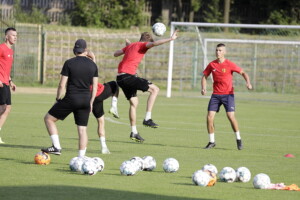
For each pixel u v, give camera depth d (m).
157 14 104.94
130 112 30.48
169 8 104.31
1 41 80.81
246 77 30.48
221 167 24.34
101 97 26.41
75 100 23.17
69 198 17.05
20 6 94.69
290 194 18.73
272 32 94.25
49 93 69.75
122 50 30.45
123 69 30.03
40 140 31.17
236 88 87.06
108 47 87.00
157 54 88.88
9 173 21.02
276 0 103.75
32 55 81.75
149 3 104.81
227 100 30.53
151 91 30.73
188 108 56.81
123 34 88.44
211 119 30.69
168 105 59.53
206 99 70.19
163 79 88.81
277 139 36.12
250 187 19.83
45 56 81.62
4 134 33.28
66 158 25.22
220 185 20.03
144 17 102.38
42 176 20.58
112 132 36.78
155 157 26.75
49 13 98.38
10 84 30.64
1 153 26.09
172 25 67.25
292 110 59.88
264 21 105.69
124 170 21.22
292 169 24.30
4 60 29.70
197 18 107.56
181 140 33.88
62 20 95.38
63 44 84.81
